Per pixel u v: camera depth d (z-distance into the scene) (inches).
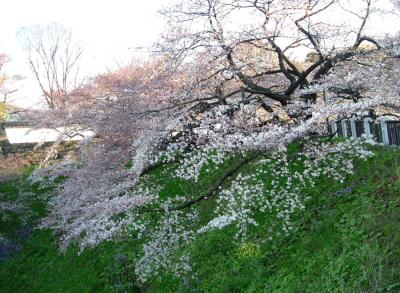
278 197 324.5
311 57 505.7
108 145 415.5
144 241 477.4
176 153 383.9
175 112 382.0
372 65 378.6
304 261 283.1
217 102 388.8
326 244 279.6
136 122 377.4
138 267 382.0
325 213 308.3
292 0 387.2
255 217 366.9
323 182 346.0
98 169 409.7
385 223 258.2
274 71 422.0
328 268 258.5
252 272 315.6
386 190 290.2
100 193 387.9
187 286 349.4
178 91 394.3
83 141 499.2
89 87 655.1
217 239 382.0
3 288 631.2
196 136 381.1
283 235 324.5
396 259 231.1
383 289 217.2
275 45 404.5
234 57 417.1
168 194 477.4
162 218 416.8
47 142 968.9
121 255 476.4
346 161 324.2
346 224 281.9
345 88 390.9
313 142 336.8
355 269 240.4
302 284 262.2
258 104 411.5
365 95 390.0
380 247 244.7
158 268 384.5
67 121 513.3
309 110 358.0
